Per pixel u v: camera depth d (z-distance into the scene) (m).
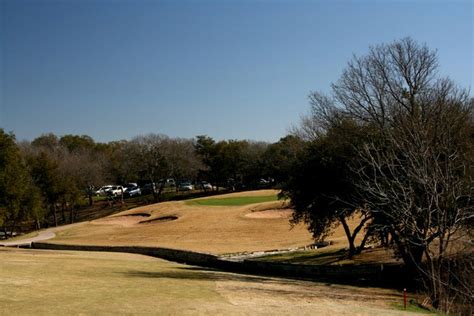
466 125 23.31
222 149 91.94
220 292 17.47
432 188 17.14
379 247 32.91
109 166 92.06
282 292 18.80
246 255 33.72
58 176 70.25
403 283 23.48
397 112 23.14
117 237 48.62
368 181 20.39
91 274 20.53
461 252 18.55
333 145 26.09
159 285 18.34
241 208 57.88
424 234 17.41
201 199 68.31
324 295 18.81
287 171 29.58
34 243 46.19
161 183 94.19
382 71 26.64
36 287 15.86
